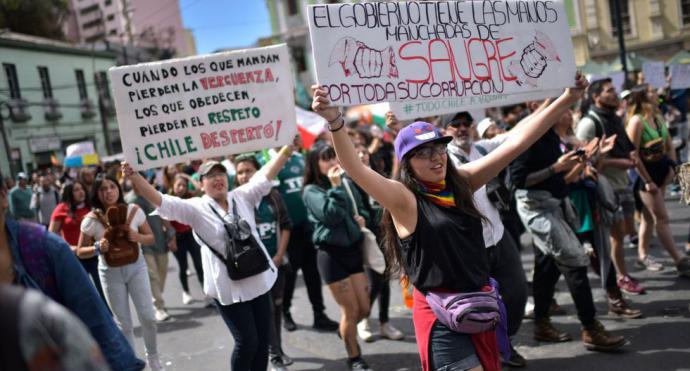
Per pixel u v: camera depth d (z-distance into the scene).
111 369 2.11
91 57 32.91
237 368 3.63
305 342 5.29
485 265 2.57
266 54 3.88
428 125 2.58
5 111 26.38
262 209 4.74
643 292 5.21
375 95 2.90
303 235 5.62
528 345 4.52
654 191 5.46
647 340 4.23
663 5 20.75
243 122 3.88
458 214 2.56
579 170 4.34
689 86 9.88
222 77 3.84
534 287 4.52
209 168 3.76
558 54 3.29
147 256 6.47
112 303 4.47
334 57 2.83
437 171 2.52
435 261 2.49
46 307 1.14
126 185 10.54
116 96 3.69
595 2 21.83
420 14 3.02
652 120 5.79
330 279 4.33
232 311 3.61
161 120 3.76
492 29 3.17
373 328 5.41
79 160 16.55
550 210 4.25
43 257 2.03
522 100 3.33
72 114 31.09
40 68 29.30
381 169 5.58
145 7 53.84
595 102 5.46
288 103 3.91
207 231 3.62
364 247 4.46
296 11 37.00
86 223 4.64
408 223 2.54
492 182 3.91
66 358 1.12
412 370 4.34
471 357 2.48
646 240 5.90
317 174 4.54
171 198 3.66
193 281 8.48
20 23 34.22
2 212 1.96
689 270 5.40
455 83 3.08
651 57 21.39
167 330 6.12
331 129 2.47
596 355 4.13
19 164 27.27
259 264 3.58
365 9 2.90
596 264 4.96
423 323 2.59
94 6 54.44
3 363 1.06
